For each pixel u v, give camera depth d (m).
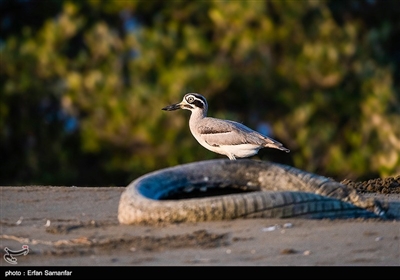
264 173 13.52
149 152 29.06
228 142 17.52
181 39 29.70
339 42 29.89
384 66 30.44
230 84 29.31
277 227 12.53
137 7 30.73
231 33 29.59
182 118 28.70
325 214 12.97
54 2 32.78
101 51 29.84
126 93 29.17
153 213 12.85
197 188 13.57
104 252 11.80
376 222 12.91
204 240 12.08
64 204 14.99
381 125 29.20
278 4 29.72
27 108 30.69
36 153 30.81
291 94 29.45
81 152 30.72
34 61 30.11
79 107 29.64
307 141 29.19
